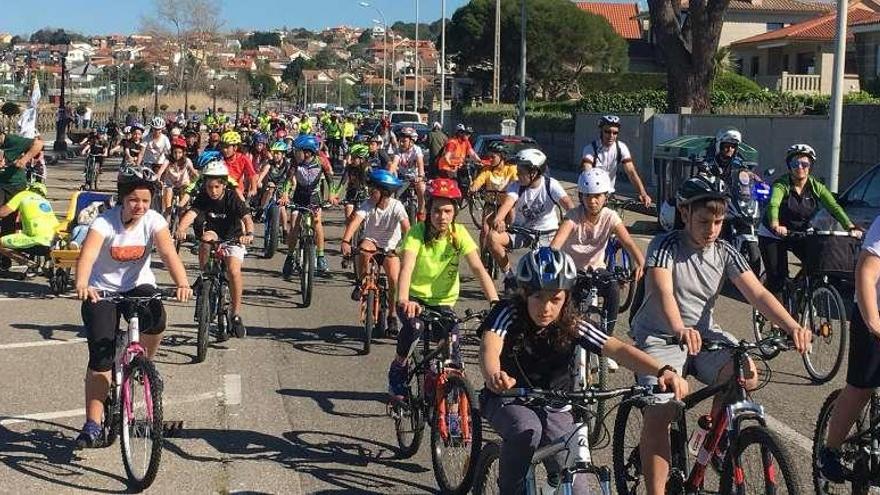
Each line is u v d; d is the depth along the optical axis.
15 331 10.70
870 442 5.69
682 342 4.98
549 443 4.52
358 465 6.71
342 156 36.78
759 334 10.09
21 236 13.28
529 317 4.59
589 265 8.30
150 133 18.80
